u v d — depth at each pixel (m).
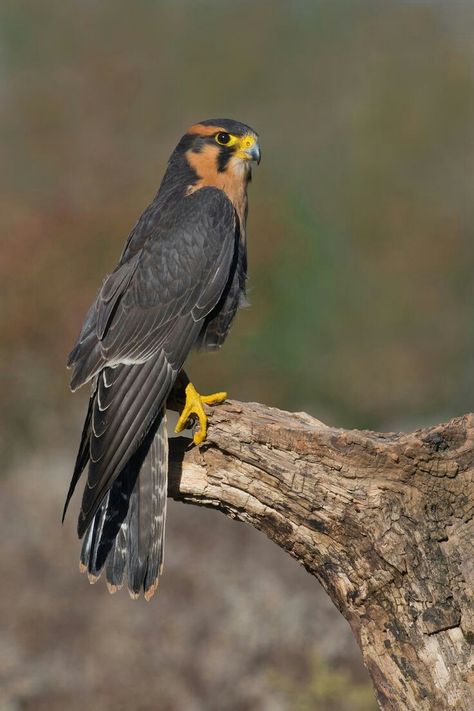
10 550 13.76
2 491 15.52
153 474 7.27
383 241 25.61
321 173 28.91
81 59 32.94
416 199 27.44
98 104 31.77
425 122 29.66
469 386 22.38
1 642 12.20
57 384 18.58
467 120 29.84
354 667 11.61
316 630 12.06
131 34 34.94
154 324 8.20
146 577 7.20
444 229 25.70
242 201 9.17
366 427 21.34
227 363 21.06
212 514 14.34
